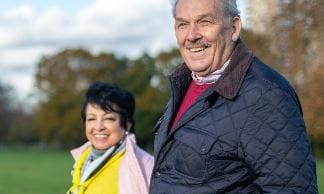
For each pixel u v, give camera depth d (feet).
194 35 13.28
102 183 18.83
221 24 13.21
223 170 12.75
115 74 334.44
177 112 14.28
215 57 13.35
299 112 12.51
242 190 12.81
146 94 278.87
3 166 168.55
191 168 12.98
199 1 13.25
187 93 14.34
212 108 13.03
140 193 18.22
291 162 12.00
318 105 36.19
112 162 19.08
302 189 11.94
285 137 12.12
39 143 406.82
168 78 14.61
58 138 341.00
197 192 12.86
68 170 150.10
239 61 13.04
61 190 93.76
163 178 13.57
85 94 19.81
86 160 19.80
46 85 332.39
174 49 295.07
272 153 12.16
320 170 130.62
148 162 18.86
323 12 33.88
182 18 13.50
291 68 35.42
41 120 333.83
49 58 334.24
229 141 12.59
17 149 367.04
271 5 35.22
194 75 14.10
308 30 34.50
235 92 12.70
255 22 35.78
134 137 19.40
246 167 12.69
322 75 35.17
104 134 19.22
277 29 35.14
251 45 35.94
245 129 12.46
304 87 36.42
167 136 13.65
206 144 12.78
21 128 411.34
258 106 12.44
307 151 12.17
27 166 168.96
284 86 12.61
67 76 330.95
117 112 19.34
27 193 88.17
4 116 415.64
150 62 297.53
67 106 330.95
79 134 325.21
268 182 12.19
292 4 34.53
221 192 12.78
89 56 332.19
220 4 13.20
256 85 12.59
